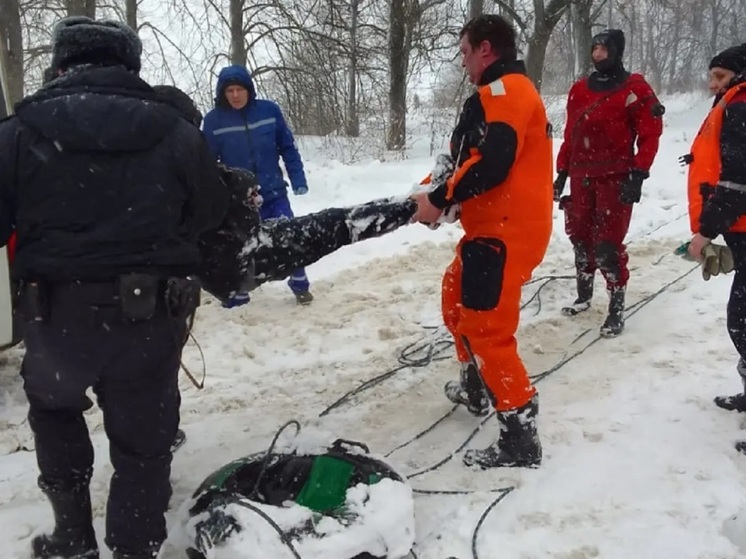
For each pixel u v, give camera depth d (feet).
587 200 17.78
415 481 11.32
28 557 9.46
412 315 19.33
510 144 10.13
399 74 56.95
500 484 11.16
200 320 19.12
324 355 17.02
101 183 7.36
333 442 10.82
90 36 7.89
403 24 56.59
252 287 9.30
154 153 7.58
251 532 8.42
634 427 12.92
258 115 19.60
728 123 11.28
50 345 7.57
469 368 13.14
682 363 15.69
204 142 8.07
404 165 40.40
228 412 14.15
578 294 19.20
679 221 27.96
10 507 10.76
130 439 8.14
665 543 9.70
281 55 50.55
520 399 11.40
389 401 14.48
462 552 9.61
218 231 8.79
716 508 10.48
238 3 48.21
